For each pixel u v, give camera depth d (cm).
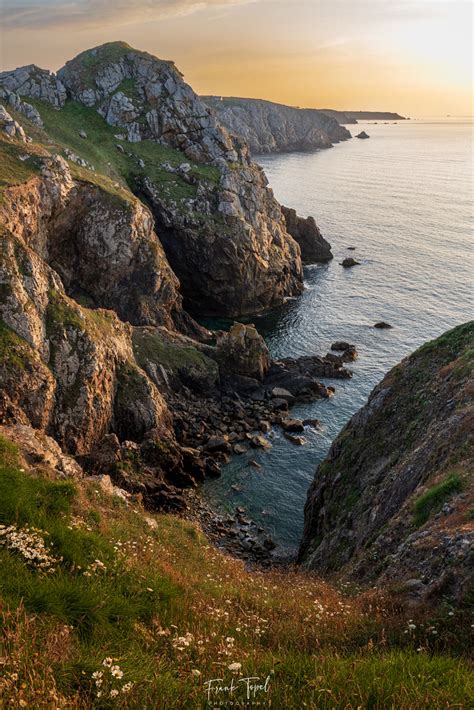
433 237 13188
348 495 3200
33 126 9250
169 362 6391
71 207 7269
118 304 7756
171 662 811
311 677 766
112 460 4372
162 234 9425
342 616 1366
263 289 9406
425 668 797
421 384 3400
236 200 9744
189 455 4906
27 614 796
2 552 947
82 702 626
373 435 3428
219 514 4378
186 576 1487
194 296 9450
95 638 833
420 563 1658
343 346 7538
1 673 627
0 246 4647
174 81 11231
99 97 11394
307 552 3362
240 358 6588
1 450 1856
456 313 8656
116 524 1822
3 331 4331
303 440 5484
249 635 1106
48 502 1307
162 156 10544
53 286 4984
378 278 10531
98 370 4841
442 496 2030
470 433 2373
